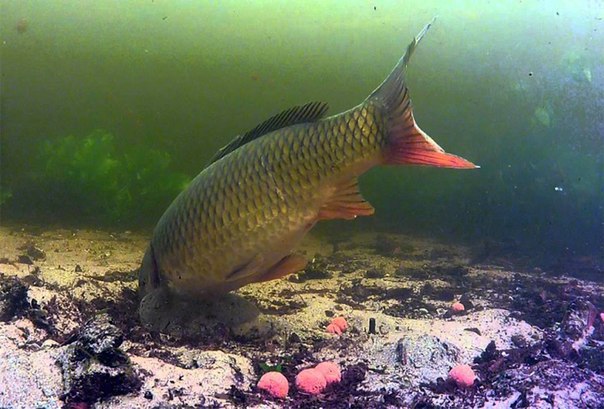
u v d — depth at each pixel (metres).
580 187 1.74
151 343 0.50
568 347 0.53
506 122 2.18
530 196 1.79
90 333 0.39
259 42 3.69
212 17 3.59
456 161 0.47
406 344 0.51
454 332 0.59
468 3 2.72
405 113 0.48
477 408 0.40
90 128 3.94
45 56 3.91
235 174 0.52
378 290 0.82
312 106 0.51
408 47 0.49
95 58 3.93
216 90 3.98
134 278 0.77
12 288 0.52
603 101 2.00
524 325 0.63
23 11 3.75
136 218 1.62
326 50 3.65
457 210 2.02
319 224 1.75
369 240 1.44
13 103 3.97
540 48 2.80
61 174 1.62
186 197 0.54
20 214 1.57
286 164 0.50
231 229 0.52
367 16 3.07
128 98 4.04
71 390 0.36
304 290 0.81
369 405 0.40
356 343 0.55
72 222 1.50
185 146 3.03
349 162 0.49
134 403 0.36
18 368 0.37
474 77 3.11
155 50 3.84
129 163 1.63
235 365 0.46
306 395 0.42
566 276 1.02
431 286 0.85
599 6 2.30
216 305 0.58
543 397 0.41
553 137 1.90
